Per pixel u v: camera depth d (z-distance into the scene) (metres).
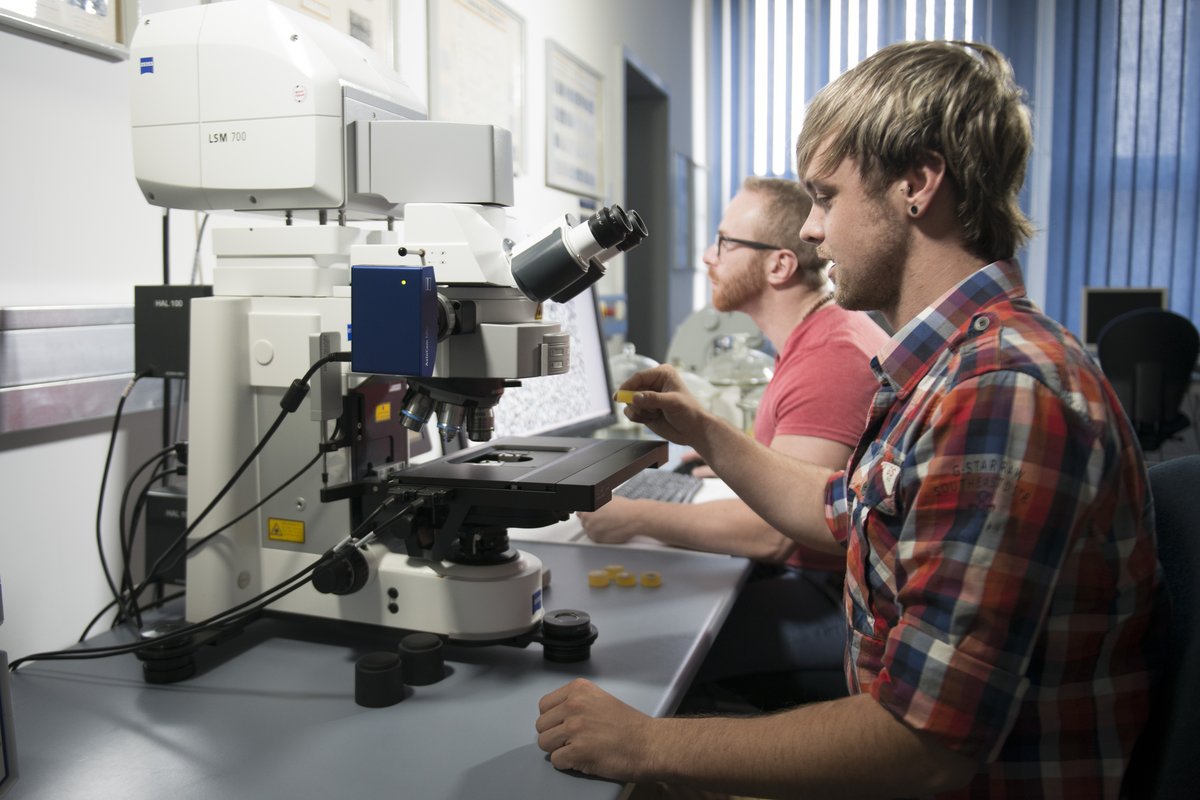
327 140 1.00
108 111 1.21
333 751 0.83
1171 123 5.00
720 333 3.15
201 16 1.04
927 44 0.89
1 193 1.08
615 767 0.78
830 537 1.20
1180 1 4.92
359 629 1.07
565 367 1.04
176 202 1.09
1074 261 5.19
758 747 0.75
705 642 1.11
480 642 1.03
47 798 0.75
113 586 1.19
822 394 1.53
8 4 1.04
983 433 0.71
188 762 0.81
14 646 1.11
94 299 1.21
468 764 0.81
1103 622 0.77
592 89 3.21
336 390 1.04
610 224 0.93
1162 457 4.90
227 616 1.03
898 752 0.71
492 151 0.99
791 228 1.76
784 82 5.43
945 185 0.86
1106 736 0.79
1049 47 5.09
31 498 1.13
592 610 1.20
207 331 1.05
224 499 1.06
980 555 0.69
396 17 1.85
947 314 0.87
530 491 0.95
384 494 1.05
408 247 0.96
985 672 0.69
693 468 2.19
